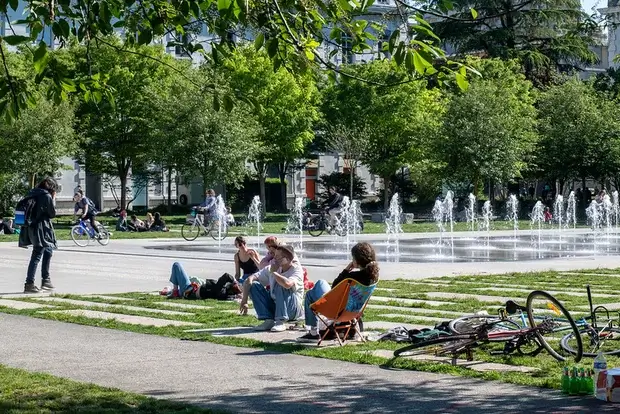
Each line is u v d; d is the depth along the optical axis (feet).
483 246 109.81
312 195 253.24
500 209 214.69
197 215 126.21
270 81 190.80
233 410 25.04
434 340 31.91
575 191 224.53
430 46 21.48
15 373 29.86
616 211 184.96
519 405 25.39
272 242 46.42
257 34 25.89
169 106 176.35
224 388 27.94
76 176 216.74
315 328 36.86
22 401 25.71
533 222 177.68
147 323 41.81
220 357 33.24
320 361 32.45
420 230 151.84
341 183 226.99
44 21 23.89
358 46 24.72
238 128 177.99
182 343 36.40
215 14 26.91
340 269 72.54
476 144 187.01
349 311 35.42
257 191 233.35
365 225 165.99
